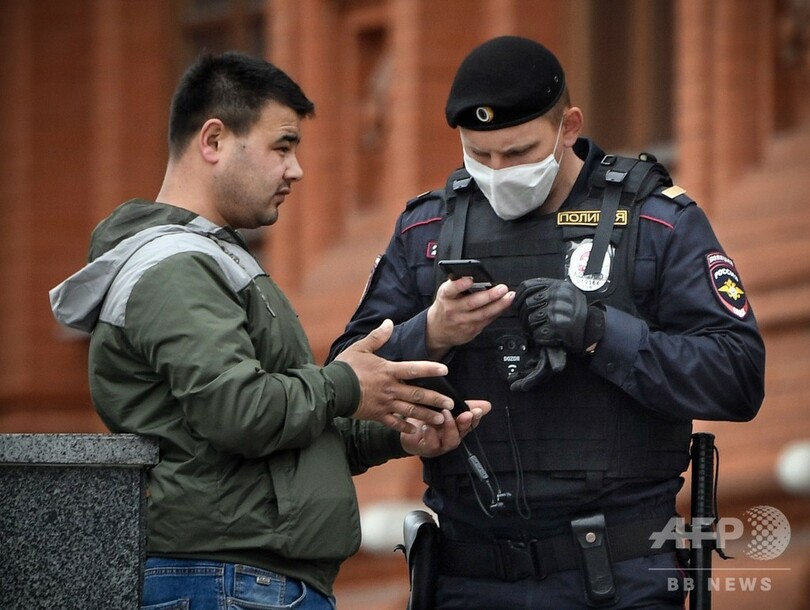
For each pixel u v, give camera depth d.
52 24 43.53
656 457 10.90
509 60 10.72
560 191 11.11
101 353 10.66
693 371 10.47
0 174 44.12
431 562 11.30
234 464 10.50
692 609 10.95
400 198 30.14
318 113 33.09
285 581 10.56
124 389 10.66
